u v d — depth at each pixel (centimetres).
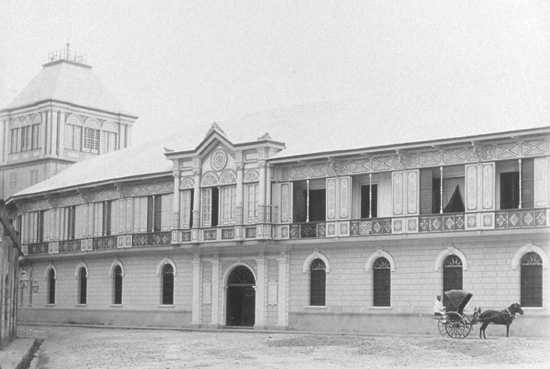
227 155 5541
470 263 4494
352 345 3722
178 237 5784
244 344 3944
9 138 8850
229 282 5609
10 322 4075
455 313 4122
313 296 5147
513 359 3105
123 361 3181
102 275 6494
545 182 4278
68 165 8588
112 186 6419
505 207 4447
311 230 5122
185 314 5819
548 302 4191
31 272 7188
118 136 9075
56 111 8531
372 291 4869
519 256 4322
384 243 4822
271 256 5338
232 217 5484
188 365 2989
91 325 6306
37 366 3156
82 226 6750
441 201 4625
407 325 4697
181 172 5841
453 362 3031
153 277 6072
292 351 3509
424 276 4662
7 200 7481
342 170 5041
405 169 4775
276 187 5325
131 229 6250
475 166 4503
